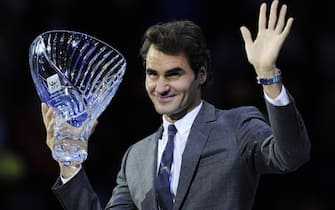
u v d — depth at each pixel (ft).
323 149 64.34
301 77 66.18
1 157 60.70
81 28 66.69
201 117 30.55
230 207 29.32
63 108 29.94
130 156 31.86
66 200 30.48
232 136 29.94
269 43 28.09
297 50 66.90
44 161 61.26
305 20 68.23
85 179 30.81
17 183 60.70
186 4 68.28
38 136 61.77
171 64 29.45
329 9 70.23
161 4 68.18
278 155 28.12
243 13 68.13
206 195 29.48
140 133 63.46
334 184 62.80
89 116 30.09
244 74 64.75
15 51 65.41
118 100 63.77
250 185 29.94
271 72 27.78
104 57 30.42
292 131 27.63
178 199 29.58
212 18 68.18
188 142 30.12
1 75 64.08
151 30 29.91
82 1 67.05
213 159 29.73
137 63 65.41
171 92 29.63
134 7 67.77
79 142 29.84
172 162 30.25
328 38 68.69
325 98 65.98
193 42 29.76
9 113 62.39
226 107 62.39
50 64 30.07
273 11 28.55
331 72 67.41
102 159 62.18
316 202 61.87
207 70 30.94
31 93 64.03
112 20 66.95
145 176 30.73
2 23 65.92
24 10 66.49
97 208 30.76
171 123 30.68
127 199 31.63
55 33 30.32
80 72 30.27
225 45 66.64
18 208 60.23
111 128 63.26
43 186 61.11
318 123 65.05
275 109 27.73
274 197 62.18
